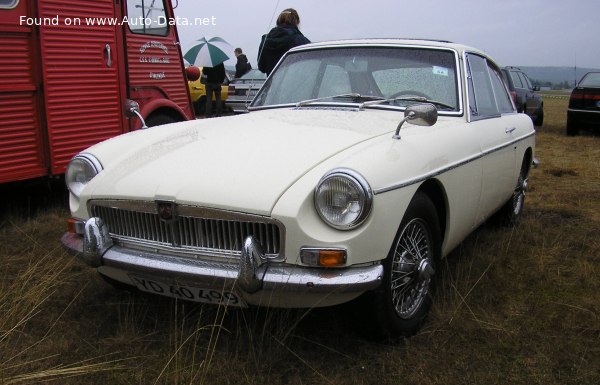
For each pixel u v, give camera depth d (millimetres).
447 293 3264
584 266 3777
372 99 3604
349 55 3893
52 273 3525
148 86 5973
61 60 5043
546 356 2662
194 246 2521
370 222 2357
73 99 5168
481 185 3525
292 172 2465
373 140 2754
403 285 2734
